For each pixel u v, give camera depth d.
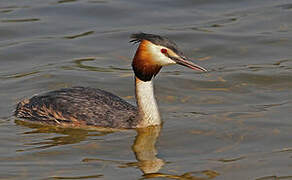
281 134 13.75
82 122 14.49
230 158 12.69
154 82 17.06
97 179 11.80
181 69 18.12
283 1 23.27
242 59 18.83
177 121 14.70
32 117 14.90
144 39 14.02
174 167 12.32
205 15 22.25
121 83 17.11
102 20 21.94
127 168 12.31
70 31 21.00
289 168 12.16
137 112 14.58
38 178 11.88
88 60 18.83
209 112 15.18
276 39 20.06
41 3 23.17
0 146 13.45
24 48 19.56
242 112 15.08
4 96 16.19
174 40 20.17
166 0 23.56
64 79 17.27
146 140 13.77
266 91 16.42
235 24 21.36
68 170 12.24
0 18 21.69
